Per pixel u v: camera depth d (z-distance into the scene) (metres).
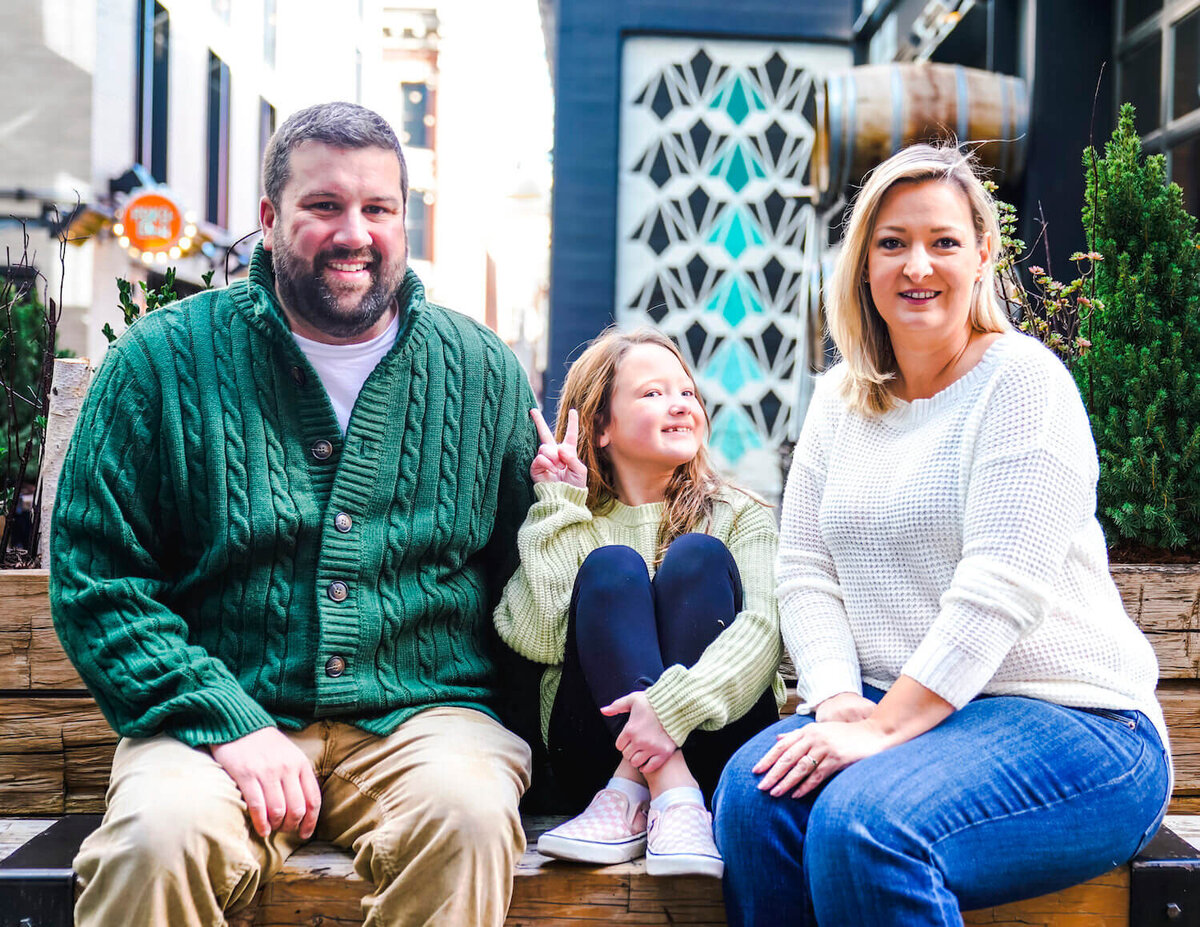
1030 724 1.57
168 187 10.64
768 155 6.03
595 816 1.76
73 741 2.07
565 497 2.04
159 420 1.81
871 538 1.76
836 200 4.91
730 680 1.79
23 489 2.92
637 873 1.69
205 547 1.81
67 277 9.37
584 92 5.91
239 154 12.50
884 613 1.76
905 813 1.44
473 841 1.58
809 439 1.95
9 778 2.06
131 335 1.86
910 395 1.82
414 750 1.74
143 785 1.57
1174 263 2.32
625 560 1.89
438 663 1.91
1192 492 2.20
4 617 2.05
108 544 1.77
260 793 1.61
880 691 1.76
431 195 20.20
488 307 20.94
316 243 1.80
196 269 10.89
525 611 1.96
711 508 2.12
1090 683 1.63
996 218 1.79
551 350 5.93
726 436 6.05
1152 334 2.29
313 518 1.81
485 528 1.99
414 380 1.91
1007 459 1.63
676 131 6.00
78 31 9.69
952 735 1.56
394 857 1.62
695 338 6.05
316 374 1.84
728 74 6.02
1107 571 1.74
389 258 1.85
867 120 4.60
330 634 1.78
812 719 1.75
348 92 16.22
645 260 6.01
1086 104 4.77
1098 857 1.56
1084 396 2.33
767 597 1.94
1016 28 5.00
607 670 1.82
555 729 1.95
